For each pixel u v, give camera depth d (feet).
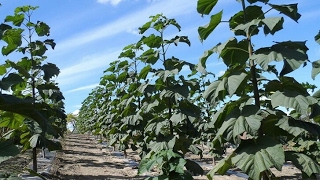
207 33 10.25
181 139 17.70
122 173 30.19
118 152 53.72
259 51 8.84
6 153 4.87
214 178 25.82
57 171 28.81
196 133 20.16
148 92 18.62
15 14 21.83
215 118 9.58
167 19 17.95
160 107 19.07
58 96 22.62
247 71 9.84
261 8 9.85
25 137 20.70
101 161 40.11
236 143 8.55
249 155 8.29
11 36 14.28
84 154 49.75
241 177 26.32
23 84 19.60
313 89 21.36
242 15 10.14
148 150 24.49
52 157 38.63
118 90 31.96
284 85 9.07
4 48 18.15
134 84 25.43
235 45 9.70
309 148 23.06
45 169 28.09
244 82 9.53
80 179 26.73
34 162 21.86
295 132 8.34
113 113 34.60
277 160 7.88
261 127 9.19
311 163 8.35
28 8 21.99
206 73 9.80
